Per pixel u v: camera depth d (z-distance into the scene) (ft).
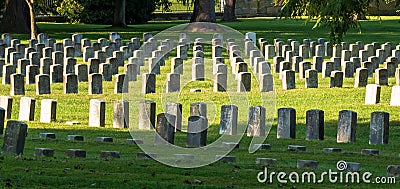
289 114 79.00
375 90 103.40
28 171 57.26
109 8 285.02
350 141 77.25
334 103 106.11
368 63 133.49
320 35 215.31
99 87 113.91
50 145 71.26
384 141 76.43
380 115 76.38
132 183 54.49
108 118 93.91
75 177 55.67
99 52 145.28
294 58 140.05
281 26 257.14
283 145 74.64
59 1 286.87
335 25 84.48
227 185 54.75
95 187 53.26
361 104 103.76
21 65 130.21
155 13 318.04
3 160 60.90
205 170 59.98
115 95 112.98
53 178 55.11
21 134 64.54
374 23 269.85
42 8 296.71
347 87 119.85
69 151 65.05
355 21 85.92
